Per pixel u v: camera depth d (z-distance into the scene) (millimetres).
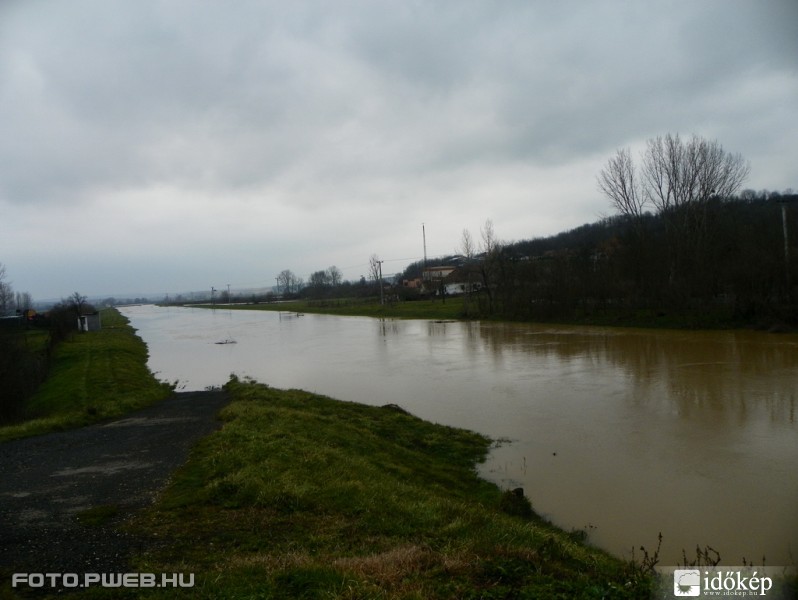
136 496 8930
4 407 19359
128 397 22422
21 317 55531
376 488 9555
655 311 44438
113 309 175625
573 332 43594
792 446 13875
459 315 64625
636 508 10680
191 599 5340
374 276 142125
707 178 46938
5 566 6277
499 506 10555
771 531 9531
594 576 6180
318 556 6426
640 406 18438
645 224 54375
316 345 46281
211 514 8023
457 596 5359
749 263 38188
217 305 177375
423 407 20266
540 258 65000
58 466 11344
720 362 25859
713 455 13461
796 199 46625
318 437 13383
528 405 19547
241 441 12078
